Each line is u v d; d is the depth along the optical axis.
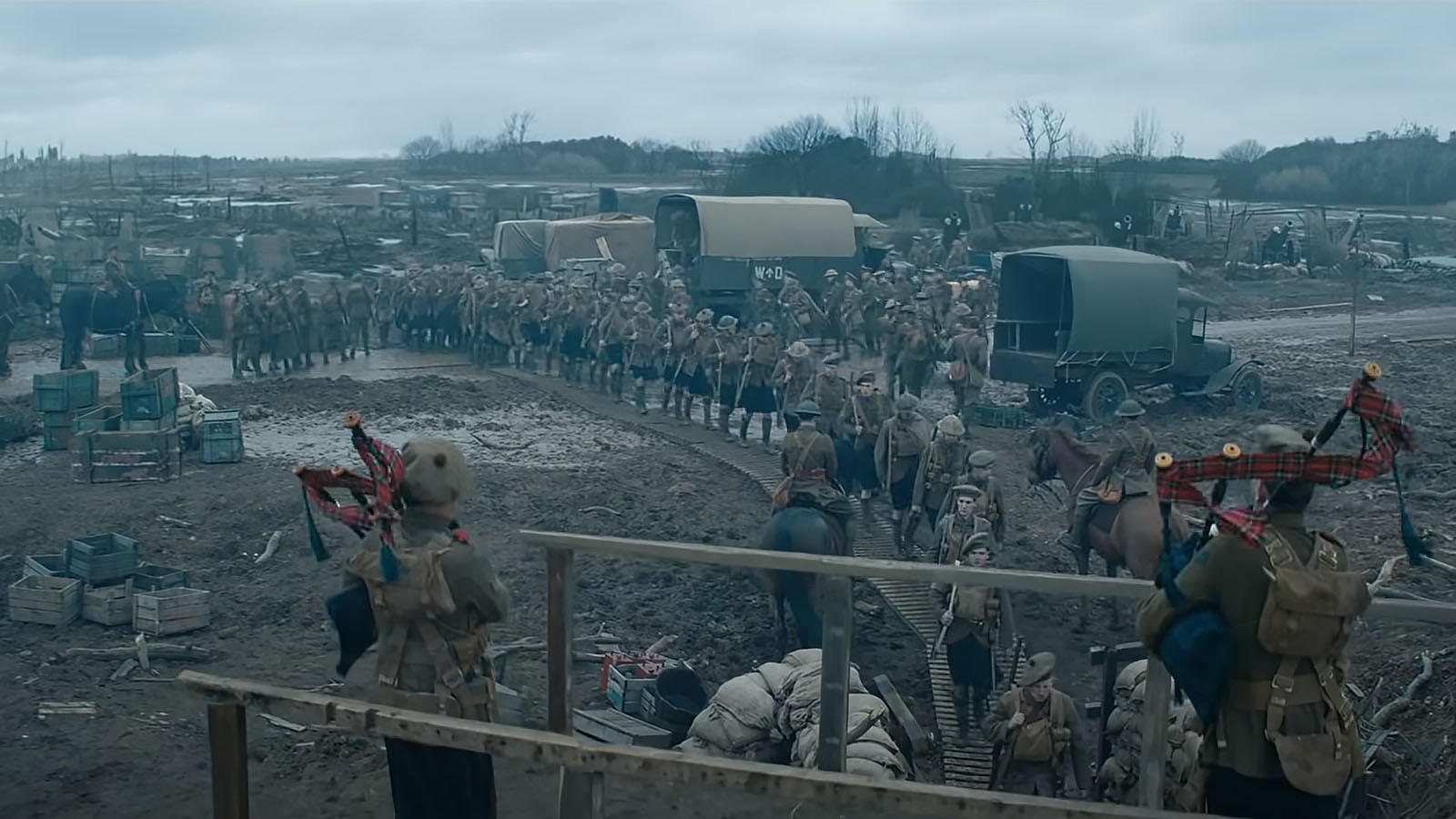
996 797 3.72
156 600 14.00
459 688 4.77
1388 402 4.05
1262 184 97.00
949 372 27.30
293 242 61.66
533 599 15.35
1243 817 4.06
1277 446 4.22
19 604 14.43
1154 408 28.86
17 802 9.70
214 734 4.36
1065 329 29.39
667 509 19.78
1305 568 4.04
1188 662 4.03
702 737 9.50
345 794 9.48
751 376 25.02
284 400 29.25
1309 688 4.02
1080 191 64.88
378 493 4.70
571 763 4.03
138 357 34.50
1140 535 13.22
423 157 180.88
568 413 29.00
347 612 4.88
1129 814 3.63
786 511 12.81
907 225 68.62
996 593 11.27
